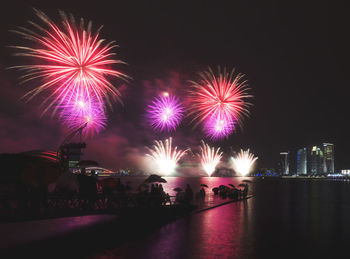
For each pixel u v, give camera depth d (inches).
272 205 1258.0
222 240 552.1
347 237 592.1
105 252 457.4
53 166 615.5
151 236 583.8
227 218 849.5
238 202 1391.5
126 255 441.1
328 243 537.6
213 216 890.1
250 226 714.8
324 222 789.9
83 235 570.6
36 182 599.2
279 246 510.6
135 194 809.5
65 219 741.9
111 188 780.6
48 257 428.5
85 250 468.8
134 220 723.4
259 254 457.4
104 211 683.4
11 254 442.6
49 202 671.1
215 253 458.3
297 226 721.6
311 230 668.7
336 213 988.6
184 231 642.8
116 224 676.1
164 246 499.8
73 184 811.4
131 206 751.1
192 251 468.4
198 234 608.4
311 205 1272.1
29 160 647.8
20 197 614.5
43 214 584.7
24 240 527.8
